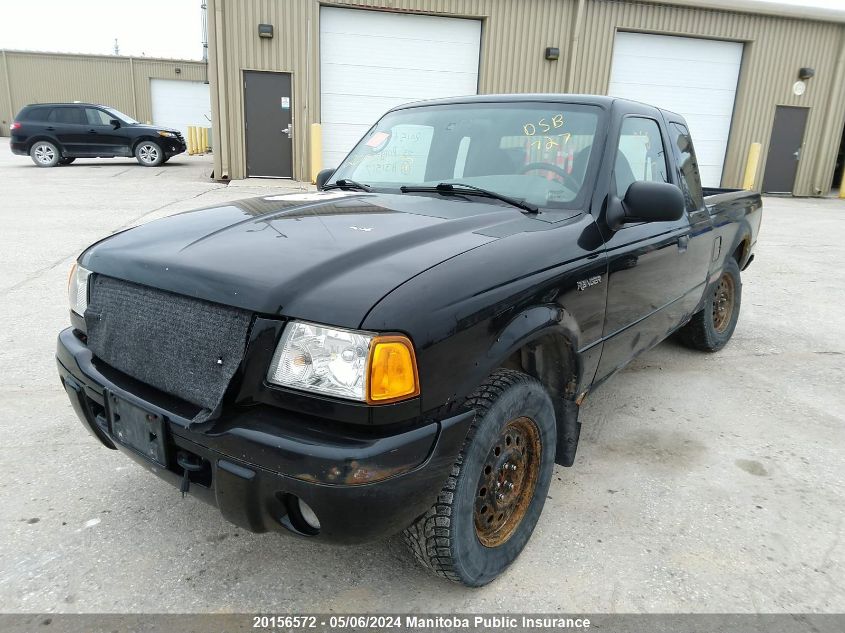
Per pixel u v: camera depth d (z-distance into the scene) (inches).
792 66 644.7
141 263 82.3
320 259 75.9
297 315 68.4
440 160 122.5
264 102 547.5
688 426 143.9
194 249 82.7
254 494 68.7
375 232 86.1
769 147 669.3
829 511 111.3
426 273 73.9
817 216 536.7
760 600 88.2
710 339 187.2
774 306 255.3
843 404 159.3
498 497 88.0
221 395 70.4
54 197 434.3
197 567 91.0
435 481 71.2
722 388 167.6
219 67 528.1
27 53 1270.9
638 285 115.5
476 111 126.5
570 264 93.2
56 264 258.8
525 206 104.0
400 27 556.4
